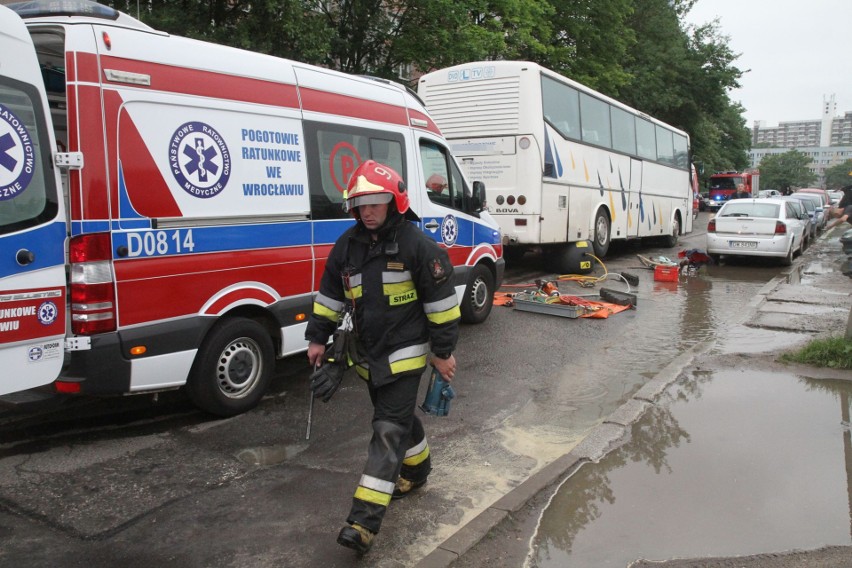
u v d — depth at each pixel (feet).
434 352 10.85
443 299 10.62
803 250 62.44
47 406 15.70
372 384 10.84
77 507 12.09
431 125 24.11
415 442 12.19
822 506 12.28
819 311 30.45
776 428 15.97
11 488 12.77
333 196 19.12
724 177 150.92
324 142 18.84
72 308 13.39
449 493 12.79
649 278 43.60
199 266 15.29
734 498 12.57
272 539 11.10
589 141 44.52
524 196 37.88
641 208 55.16
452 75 39.55
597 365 22.38
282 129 17.43
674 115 115.03
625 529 11.49
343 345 10.87
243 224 16.34
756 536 11.27
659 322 29.50
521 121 37.63
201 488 12.92
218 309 15.76
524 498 12.39
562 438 15.85
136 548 10.78
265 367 17.24
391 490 10.44
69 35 13.17
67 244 13.26
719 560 10.55
